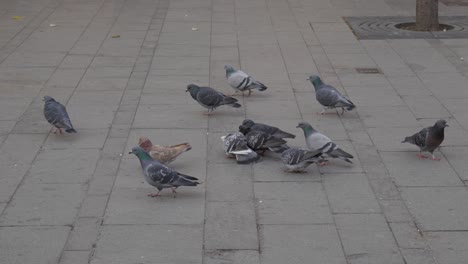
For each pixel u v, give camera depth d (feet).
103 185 20.59
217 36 30.42
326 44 29.48
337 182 20.70
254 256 18.47
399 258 18.42
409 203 19.95
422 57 28.04
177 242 18.83
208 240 18.89
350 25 31.63
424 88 25.53
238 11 33.91
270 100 24.75
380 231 19.13
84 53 28.60
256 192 20.36
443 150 21.95
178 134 22.72
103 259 18.39
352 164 21.40
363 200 20.07
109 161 21.53
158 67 27.25
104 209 19.77
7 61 27.78
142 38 30.22
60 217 19.53
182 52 28.66
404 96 24.99
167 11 33.94
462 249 18.62
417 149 22.00
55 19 32.71
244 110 24.08
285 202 20.02
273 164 21.45
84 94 25.16
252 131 21.71
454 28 31.12
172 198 20.15
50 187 20.52
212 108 23.47
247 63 27.58
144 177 20.35
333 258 18.43
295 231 19.13
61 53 28.60
